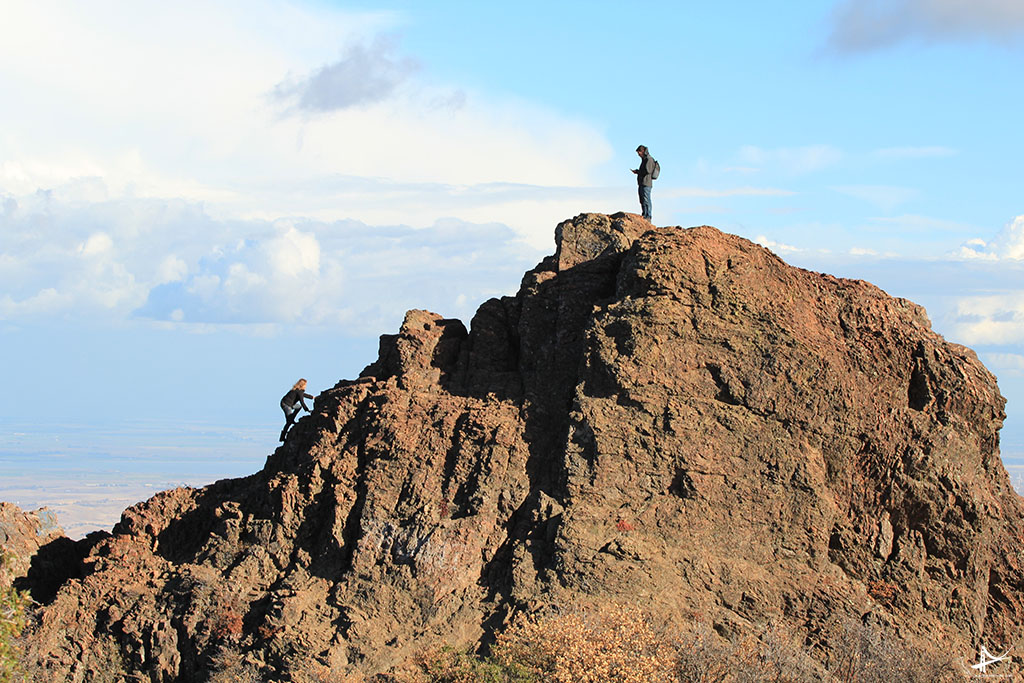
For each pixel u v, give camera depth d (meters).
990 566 41.97
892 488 40.84
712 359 41.56
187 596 39.53
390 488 40.69
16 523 45.06
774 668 34.72
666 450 40.03
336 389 46.34
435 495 40.47
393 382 44.81
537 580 37.81
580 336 43.91
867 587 39.81
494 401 43.22
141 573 41.31
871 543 40.34
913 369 42.94
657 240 43.94
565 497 39.50
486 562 39.19
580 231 48.38
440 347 46.28
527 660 34.03
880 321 43.06
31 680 37.72
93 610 40.09
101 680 38.44
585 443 40.41
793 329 42.12
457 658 35.03
